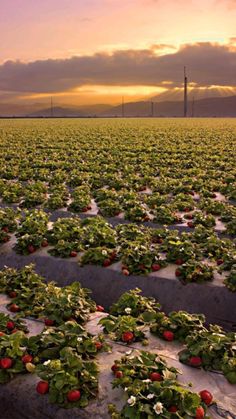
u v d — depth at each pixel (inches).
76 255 550.6
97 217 647.1
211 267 494.6
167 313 478.3
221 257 522.3
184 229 671.8
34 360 325.4
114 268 516.4
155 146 1781.5
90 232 567.2
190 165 1252.5
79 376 301.3
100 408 290.2
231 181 1010.7
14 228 640.4
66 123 4490.7
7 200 858.8
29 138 2268.7
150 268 502.3
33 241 579.2
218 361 325.4
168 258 519.2
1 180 1028.5
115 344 357.7
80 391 296.7
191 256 510.3
